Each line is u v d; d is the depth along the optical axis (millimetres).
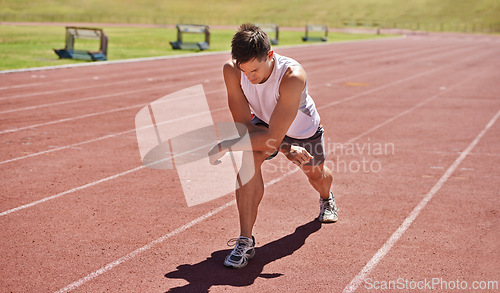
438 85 16266
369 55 28828
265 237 4547
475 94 14312
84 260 4016
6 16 72688
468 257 4148
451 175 6590
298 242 4438
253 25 3512
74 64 18953
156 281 3688
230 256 3922
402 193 5836
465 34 64812
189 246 4320
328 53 29641
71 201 5387
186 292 3525
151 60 22422
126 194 5637
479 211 5250
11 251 4156
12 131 8734
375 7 92375
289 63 3684
